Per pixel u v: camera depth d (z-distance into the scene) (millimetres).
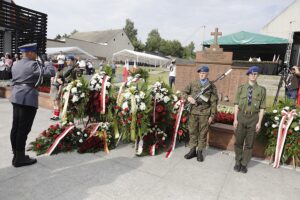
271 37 16062
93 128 4730
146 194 3184
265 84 12953
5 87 9305
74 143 4551
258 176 3865
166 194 3209
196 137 4418
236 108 3963
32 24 12852
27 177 3447
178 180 3598
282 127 4258
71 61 6438
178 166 4078
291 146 4246
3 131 5395
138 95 4363
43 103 8078
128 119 4391
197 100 4234
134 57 40375
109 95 4762
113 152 4527
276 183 3666
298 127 4180
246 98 3816
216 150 4934
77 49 30875
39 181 3355
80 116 4770
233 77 9281
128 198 3072
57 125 4785
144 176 3660
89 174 3625
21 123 3646
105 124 4820
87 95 4676
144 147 4633
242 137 3926
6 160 3938
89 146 4434
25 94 3605
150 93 4590
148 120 4445
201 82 4293
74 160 4086
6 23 11586
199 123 4297
